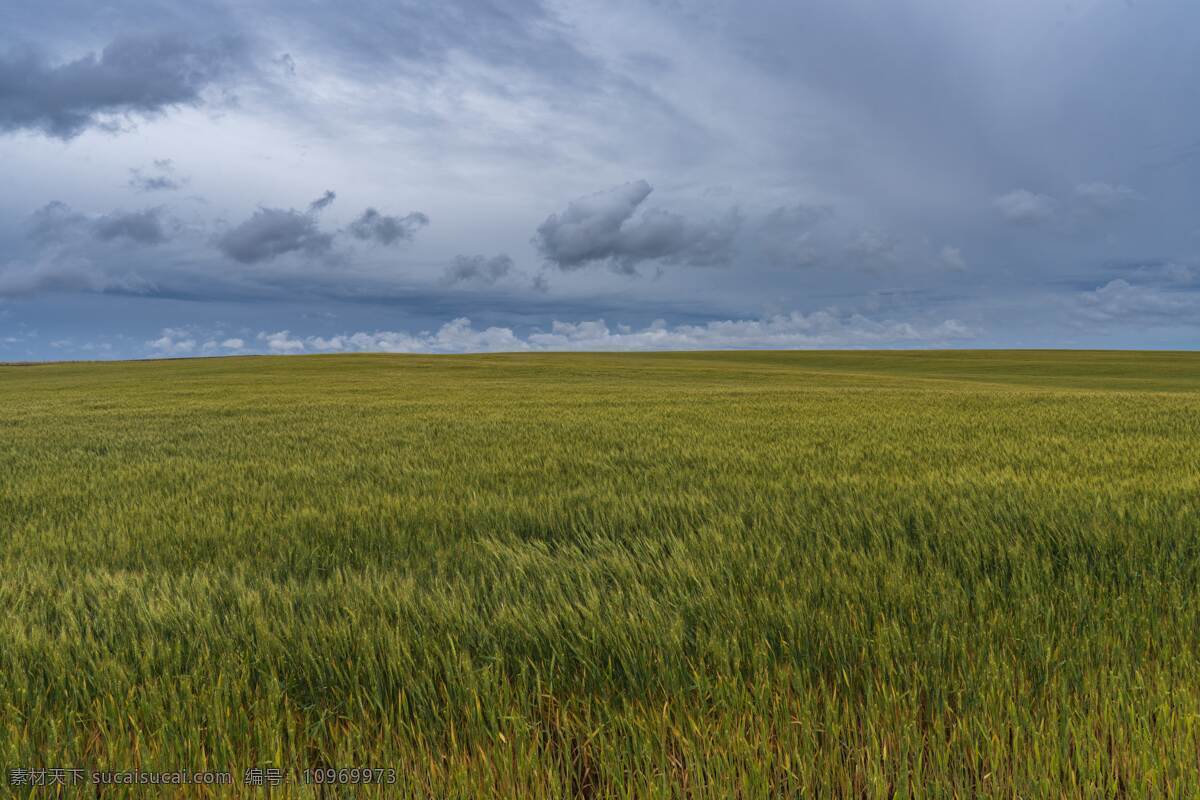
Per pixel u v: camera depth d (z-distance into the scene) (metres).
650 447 10.13
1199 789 1.99
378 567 4.19
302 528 5.20
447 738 2.30
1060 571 3.79
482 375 52.38
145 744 2.23
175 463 9.36
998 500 5.41
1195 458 7.92
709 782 2.03
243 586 3.67
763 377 51.97
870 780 2.06
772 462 8.26
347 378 47.38
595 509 5.47
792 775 2.06
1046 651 2.67
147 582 3.90
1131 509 4.84
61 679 2.56
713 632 2.82
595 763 2.23
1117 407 17.20
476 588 3.60
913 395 24.42
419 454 9.90
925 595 3.28
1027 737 2.24
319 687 2.59
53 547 4.88
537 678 2.55
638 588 3.39
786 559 3.88
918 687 2.48
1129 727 2.24
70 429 14.88
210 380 45.28
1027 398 21.70
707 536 4.48
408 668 2.63
